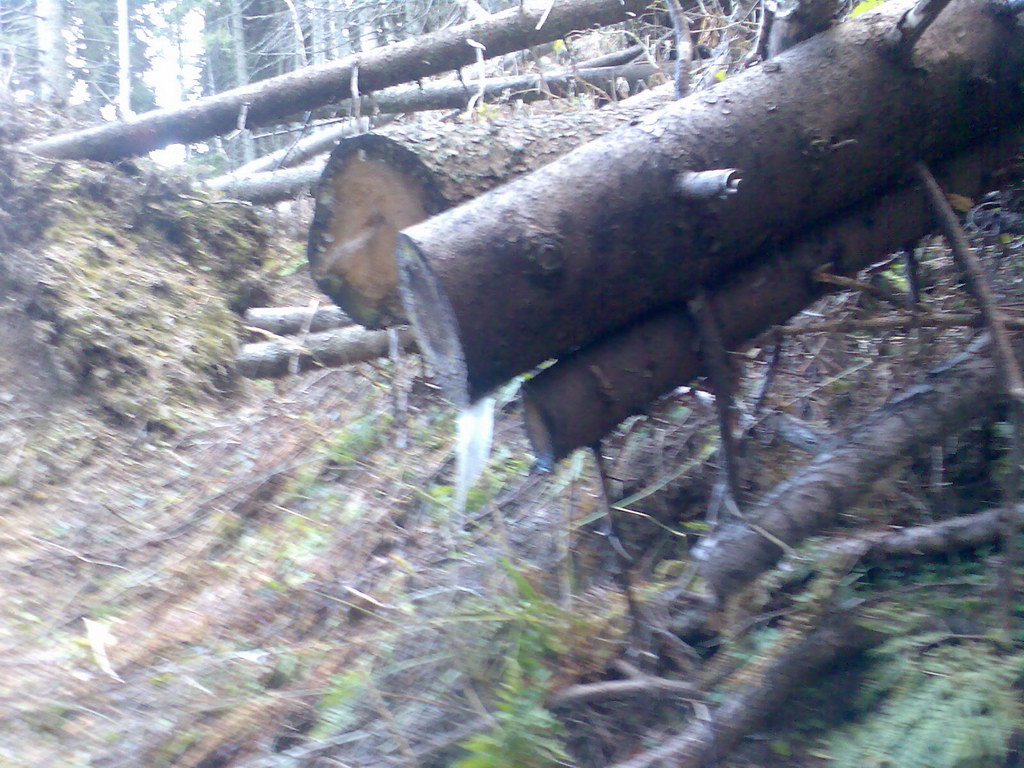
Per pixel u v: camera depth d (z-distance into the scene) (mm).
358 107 5395
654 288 2293
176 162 6387
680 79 3174
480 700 2320
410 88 6324
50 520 3379
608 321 2289
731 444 2430
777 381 3051
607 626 2465
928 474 2713
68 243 4645
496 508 3064
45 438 3865
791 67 2422
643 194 2193
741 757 2170
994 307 2340
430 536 3033
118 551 3186
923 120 2500
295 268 5375
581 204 2148
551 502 3066
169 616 2797
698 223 2246
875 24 2504
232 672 2488
